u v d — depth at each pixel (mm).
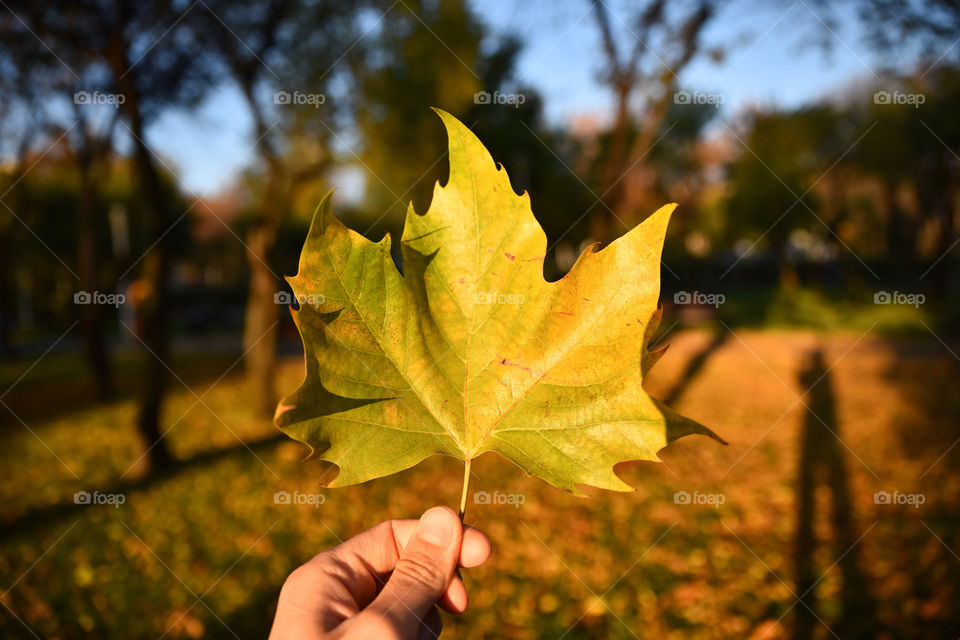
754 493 5992
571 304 766
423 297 771
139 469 6938
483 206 776
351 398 731
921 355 13469
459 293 782
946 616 3852
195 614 4207
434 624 1027
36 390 12398
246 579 4633
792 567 4598
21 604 4332
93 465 7500
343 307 731
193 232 28781
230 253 31016
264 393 9453
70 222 18719
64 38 6543
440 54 8492
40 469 7363
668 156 20031
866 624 3873
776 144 16797
